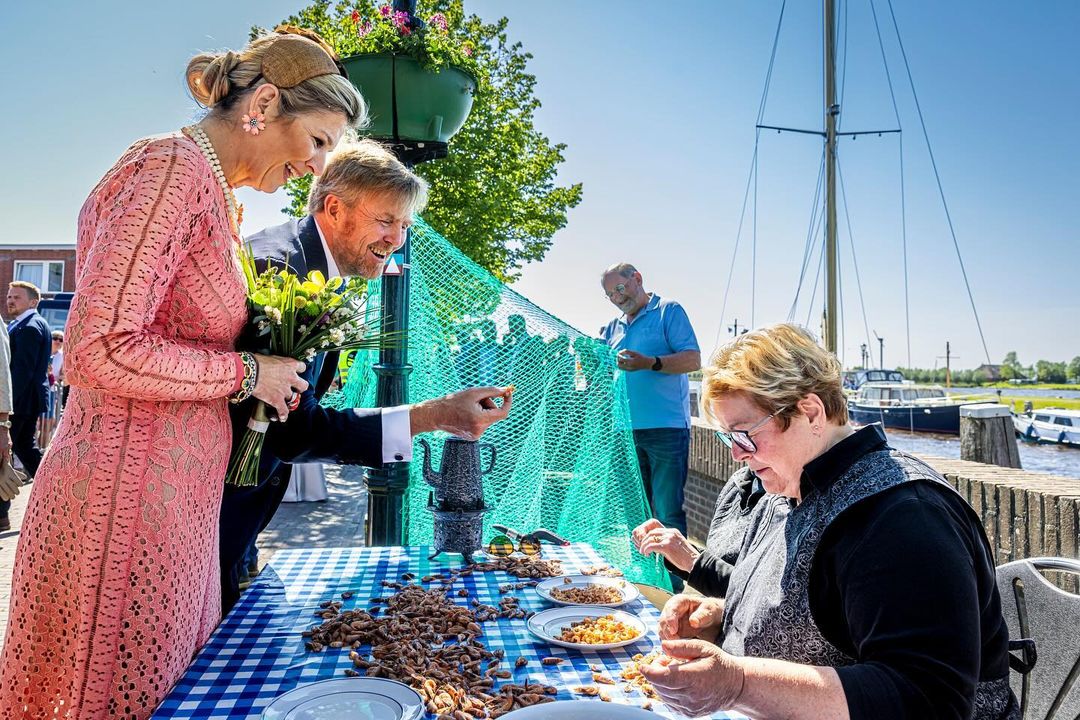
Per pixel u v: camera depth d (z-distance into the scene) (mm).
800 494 1374
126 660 1364
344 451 1962
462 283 3326
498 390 2057
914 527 1133
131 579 1368
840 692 1024
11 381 5992
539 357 3365
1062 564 1646
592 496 3312
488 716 1268
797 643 1254
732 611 1492
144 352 1315
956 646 1051
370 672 1412
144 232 1329
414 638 1598
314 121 1603
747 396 1352
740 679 1062
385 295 3064
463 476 2342
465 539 2312
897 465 1250
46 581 1382
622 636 1636
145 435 1387
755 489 2035
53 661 1376
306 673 1444
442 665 1464
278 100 1567
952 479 3840
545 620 1741
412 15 3287
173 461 1416
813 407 1333
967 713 1034
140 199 1340
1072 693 1573
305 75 1581
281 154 1626
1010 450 5523
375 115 3225
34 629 1391
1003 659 1308
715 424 1452
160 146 1406
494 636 1676
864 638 1124
